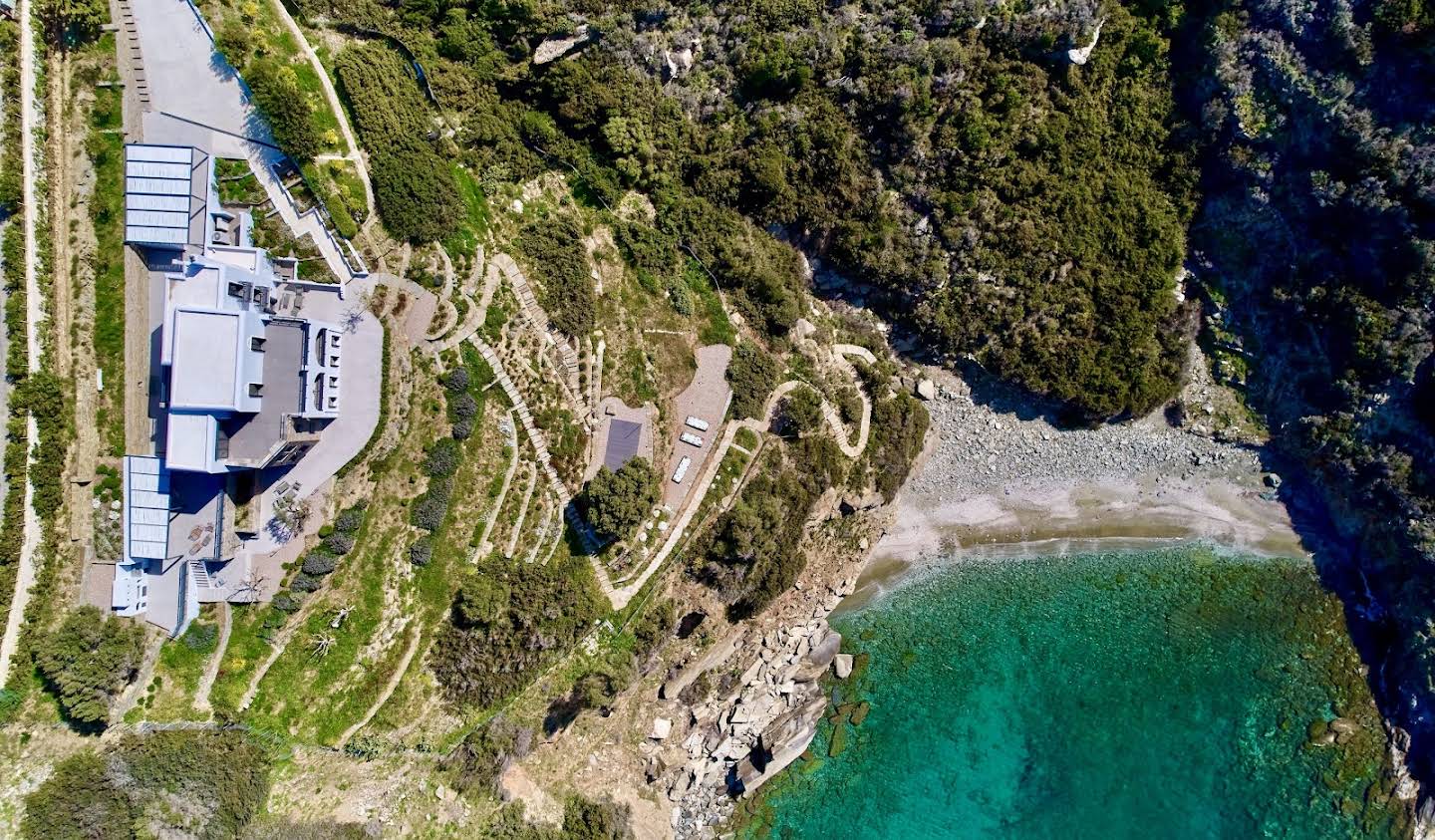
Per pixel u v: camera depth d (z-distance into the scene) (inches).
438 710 1929.1
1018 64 1974.7
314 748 1820.9
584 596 1994.3
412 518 1809.8
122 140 1572.3
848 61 1961.1
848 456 2233.0
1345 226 2018.9
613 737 2191.2
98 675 1584.6
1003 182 2055.9
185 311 1477.6
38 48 1489.9
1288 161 2006.6
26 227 1493.6
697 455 2064.5
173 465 1520.7
